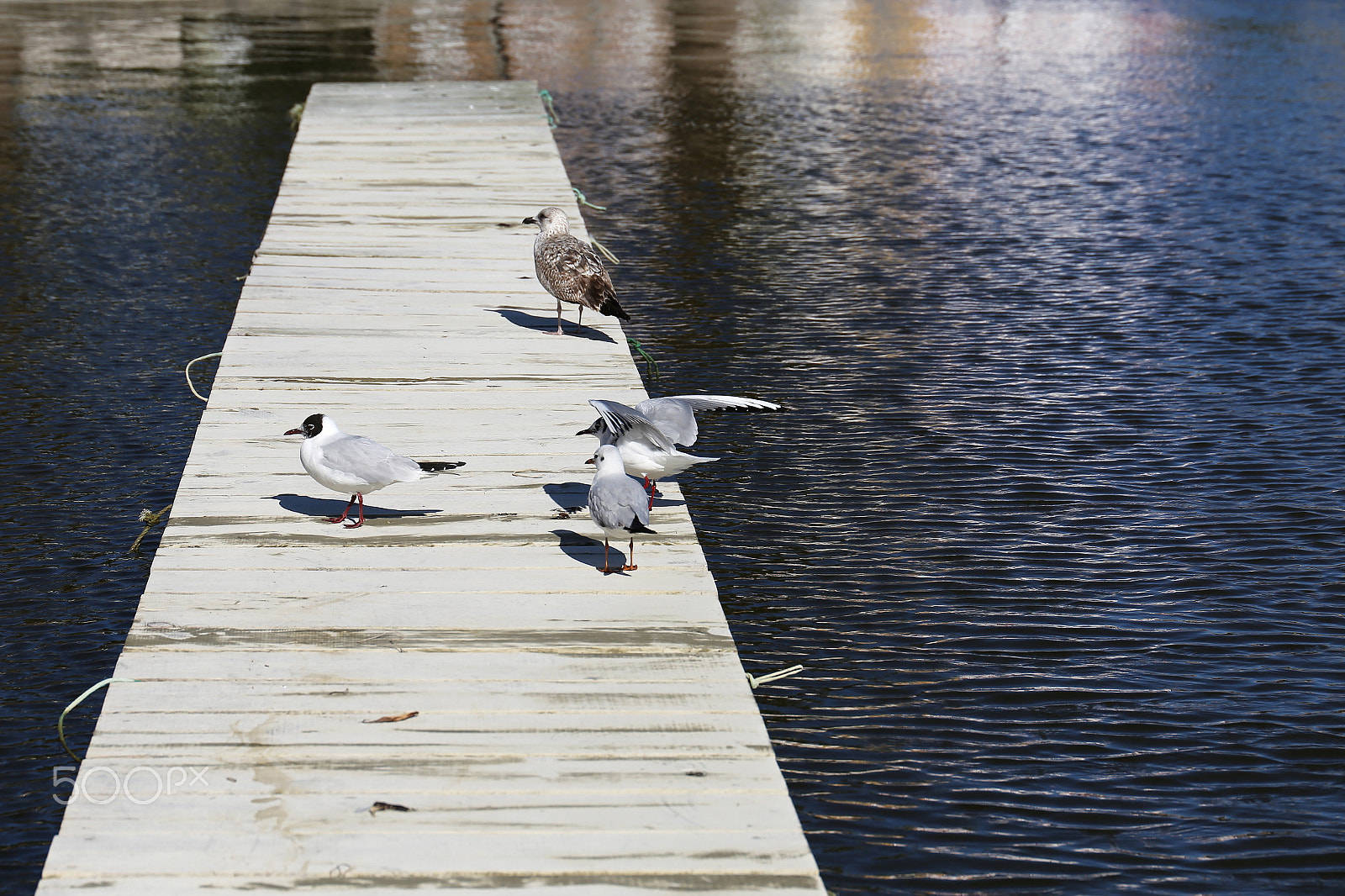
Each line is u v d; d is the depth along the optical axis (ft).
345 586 23.52
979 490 36.09
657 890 16.48
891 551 32.83
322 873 16.60
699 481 36.63
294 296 39.81
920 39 115.85
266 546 24.89
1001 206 64.90
